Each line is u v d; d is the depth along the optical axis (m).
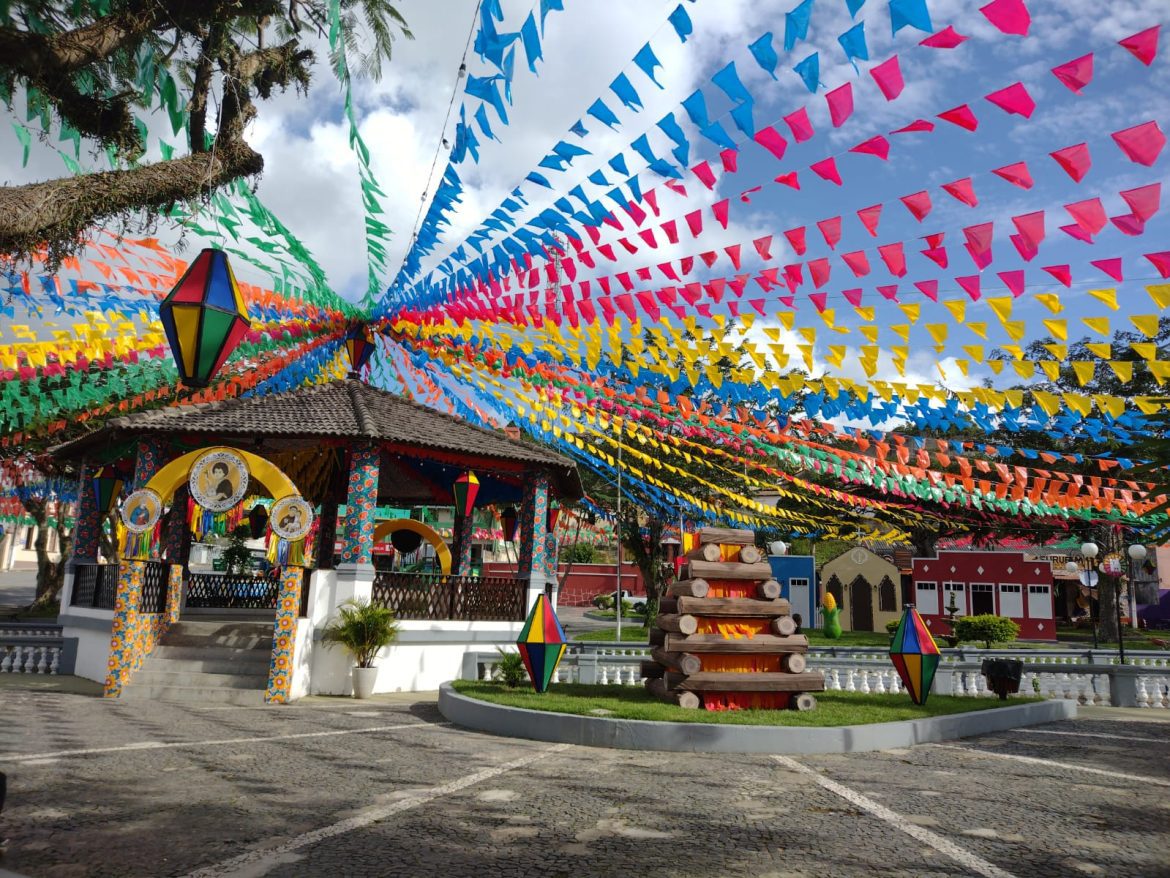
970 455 11.15
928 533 31.20
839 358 7.16
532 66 4.13
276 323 12.51
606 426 13.84
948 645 26.25
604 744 8.43
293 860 4.55
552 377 11.81
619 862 4.62
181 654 12.70
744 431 11.69
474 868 4.48
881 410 8.46
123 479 15.52
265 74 7.88
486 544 41.53
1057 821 5.62
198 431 13.07
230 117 6.97
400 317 12.99
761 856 4.77
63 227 5.80
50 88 5.18
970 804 6.08
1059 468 19.41
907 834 5.26
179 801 5.75
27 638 14.71
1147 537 8.91
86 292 10.17
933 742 9.03
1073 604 41.06
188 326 5.53
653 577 27.20
